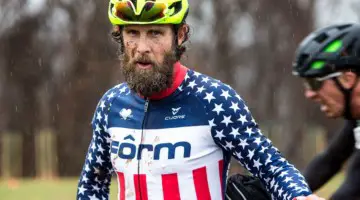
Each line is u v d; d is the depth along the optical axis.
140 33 6.17
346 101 6.19
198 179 6.28
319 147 46.62
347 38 6.14
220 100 6.28
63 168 46.22
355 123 7.00
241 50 47.38
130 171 6.45
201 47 46.34
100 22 45.44
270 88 45.88
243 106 6.34
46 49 47.78
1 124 49.53
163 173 6.31
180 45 6.41
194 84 6.38
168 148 6.30
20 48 47.50
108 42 45.62
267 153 6.21
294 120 44.47
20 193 22.91
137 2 6.14
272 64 45.31
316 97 6.34
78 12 45.69
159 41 6.18
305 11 44.44
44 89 48.91
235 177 6.72
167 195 6.30
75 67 45.88
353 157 6.55
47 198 20.92
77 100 46.12
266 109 46.56
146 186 6.36
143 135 6.42
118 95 6.68
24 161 49.16
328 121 44.53
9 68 47.97
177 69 6.42
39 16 46.41
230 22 45.97
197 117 6.30
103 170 7.00
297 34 44.31
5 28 46.84
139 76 6.17
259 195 6.59
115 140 6.60
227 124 6.25
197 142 6.27
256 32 45.38
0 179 42.97
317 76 6.21
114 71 45.97
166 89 6.34
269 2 44.69
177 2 6.28
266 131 47.03
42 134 52.62
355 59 6.10
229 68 46.47
